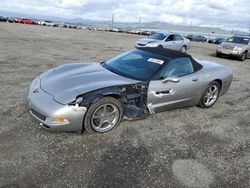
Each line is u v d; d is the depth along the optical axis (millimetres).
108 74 4199
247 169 3307
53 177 2764
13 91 5223
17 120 3926
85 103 3393
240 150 3787
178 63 4629
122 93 3785
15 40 15180
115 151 3389
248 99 6398
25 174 2760
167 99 4465
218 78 5305
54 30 32375
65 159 3102
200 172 3131
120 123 4180
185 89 4664
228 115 5180
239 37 15523
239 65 12609
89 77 3982
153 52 4828
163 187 2797
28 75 6668
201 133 4219
